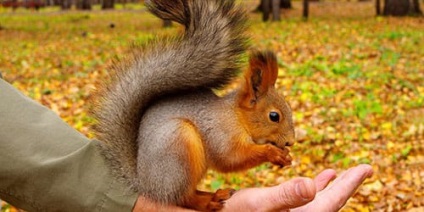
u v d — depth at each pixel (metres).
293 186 0.83
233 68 0.91
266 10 8.02
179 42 0.89
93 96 0.89
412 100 3.23
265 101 0.92
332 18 8.34
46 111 0.82
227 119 0.90
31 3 13.84
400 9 8.13
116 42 6.22
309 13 9.60
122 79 0.89
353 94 3.34
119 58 0.90
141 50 0.89
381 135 2.63
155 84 0.88
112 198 0.81
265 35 6.22
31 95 3.50
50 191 0.80
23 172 0.79
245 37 0.90
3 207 1.80
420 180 2.14
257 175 2.18
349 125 2.77
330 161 2.35
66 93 3.55
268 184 2.12
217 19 0.89
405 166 2.29
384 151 2.44
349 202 1.95
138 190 0.84
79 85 3.82
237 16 0.89
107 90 0.89
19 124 0.80
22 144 0.80
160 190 0.84
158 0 0.89
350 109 3.02
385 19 7.73
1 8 13.14
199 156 0.87
